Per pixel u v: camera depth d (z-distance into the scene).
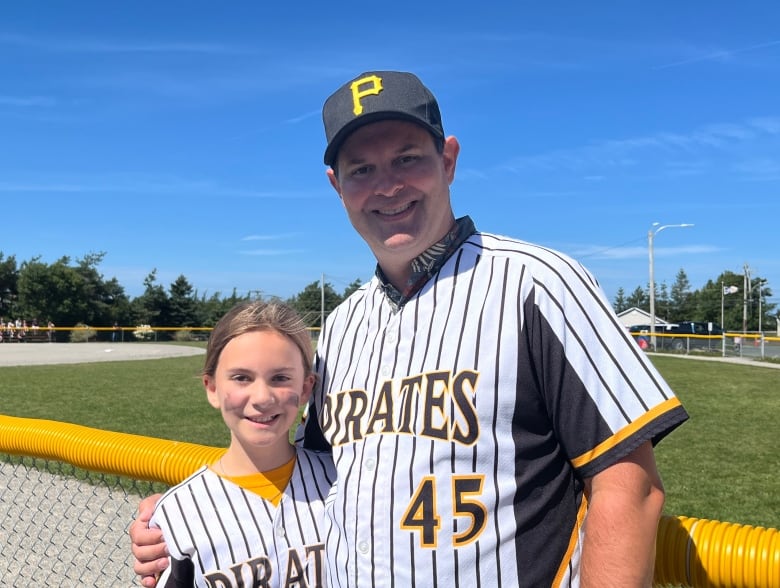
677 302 105.81
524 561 1.61
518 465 1.63
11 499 5.79
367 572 1.75
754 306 94.69
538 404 1.65
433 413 1.70
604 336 1.62
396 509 1.71
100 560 4.58
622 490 1.54
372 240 1.97
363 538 1.76
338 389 2.04
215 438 9.38
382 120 1.92
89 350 36.25
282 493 2.12
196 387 16.33
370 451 1.81
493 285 1.73
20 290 58.50
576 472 1.65
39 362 25.72
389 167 1.93
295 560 2.07
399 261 1.94
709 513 6.30
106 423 10.62
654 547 1.56
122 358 28.92
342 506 1.87
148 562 2.15
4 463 6.93
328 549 1.96
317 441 2.21
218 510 2.10
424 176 1.91
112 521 5.25
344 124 1.94
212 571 2.06
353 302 2.20
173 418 11.19
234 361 2.07
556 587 1.62
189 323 65.12
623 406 1.56
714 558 1.72
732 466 8.24
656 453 9.04
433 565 1.64
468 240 1.89
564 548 1.64
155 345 44.41
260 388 2.05
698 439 10.10
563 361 1.61
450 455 1.66
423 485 1.68
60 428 3.01
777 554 1.65
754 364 28.84
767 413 12.91
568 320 1.63
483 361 1.67
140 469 2.69
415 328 1.83
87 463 2.86
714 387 17.86
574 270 1.69
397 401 1.79
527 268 1.71
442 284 1.83
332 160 2.06
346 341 2.10
